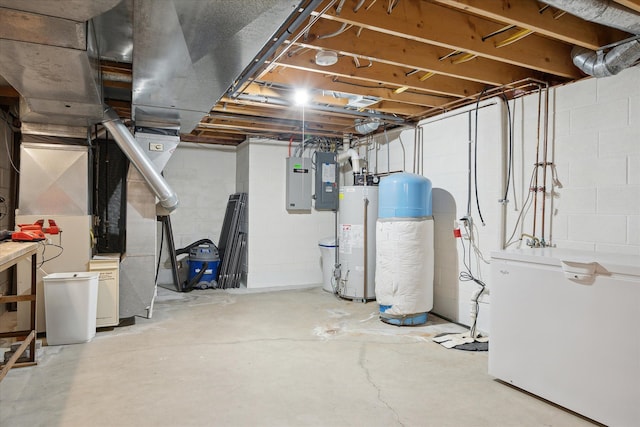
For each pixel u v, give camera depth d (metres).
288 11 1.85
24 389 2.48
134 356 3.06
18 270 3.54
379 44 2.85
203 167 6.33
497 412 2.27
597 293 2.12
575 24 2.48
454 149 4.18
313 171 6.18
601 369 2.10
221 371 2.79
